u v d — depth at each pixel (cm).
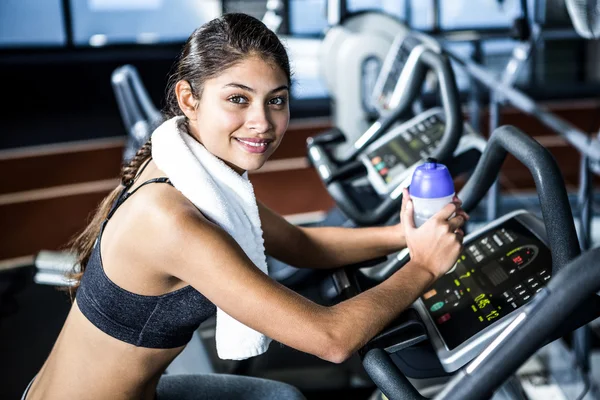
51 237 432
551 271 124
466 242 138
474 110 311
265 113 115
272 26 430
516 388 152
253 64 112
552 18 659
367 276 152
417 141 201
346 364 236
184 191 116
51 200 493
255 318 110
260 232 124
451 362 122
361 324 111
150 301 119
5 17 957
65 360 130
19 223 454
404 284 117
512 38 290
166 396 147
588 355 215
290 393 148
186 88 119
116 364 126
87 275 125
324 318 110
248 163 118
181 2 1047
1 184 532
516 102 239
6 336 298
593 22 185
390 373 115
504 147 131
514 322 96
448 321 127
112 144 623
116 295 120
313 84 744
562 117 655
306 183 507
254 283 109
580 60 723
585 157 203
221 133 116
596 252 91
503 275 128
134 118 297
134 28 1048
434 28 711
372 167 203
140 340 123
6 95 720
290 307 109
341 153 356
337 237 150
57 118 706
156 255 112
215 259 109
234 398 147
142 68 738
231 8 650
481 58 556
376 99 260
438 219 120
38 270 285
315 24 870
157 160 118
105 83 736
